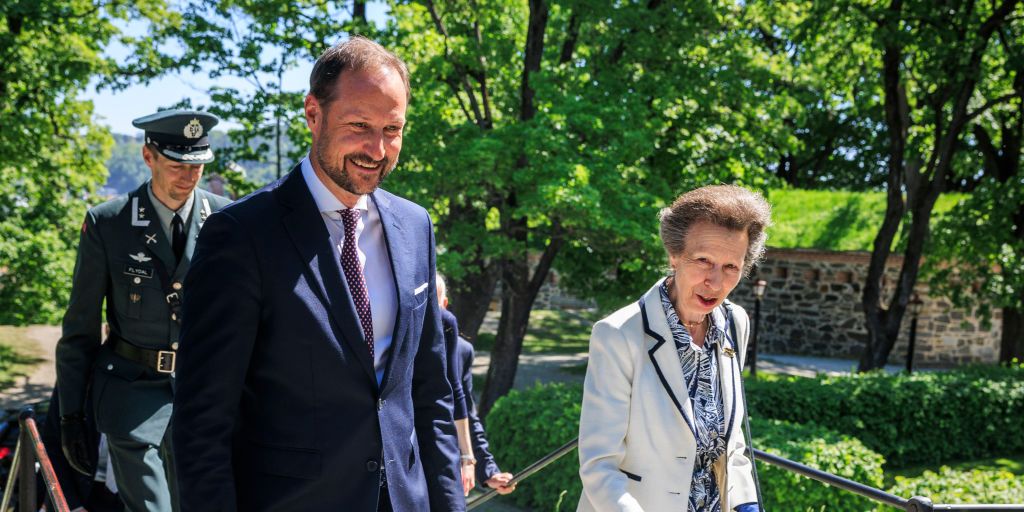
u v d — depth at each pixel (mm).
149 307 3174
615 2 11414
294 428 1884
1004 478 6105
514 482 4320
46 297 17094
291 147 12125
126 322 3191
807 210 24984
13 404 13883
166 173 3111
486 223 11914
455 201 11000
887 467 11125
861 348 23359
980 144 17141
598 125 9859
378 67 1856
